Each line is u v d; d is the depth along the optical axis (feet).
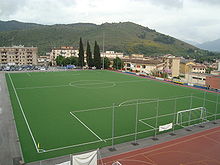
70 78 228.02
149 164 61.11
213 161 64.18
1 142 72.43
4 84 184.44
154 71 305.32
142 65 333.21
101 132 83.66
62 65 390.63
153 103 131.34
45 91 159.43
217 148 72.64
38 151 67.05
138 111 113.29
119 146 71.87
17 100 131.54
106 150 68.74
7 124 89.76
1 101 128.47
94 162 53.83
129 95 153.17
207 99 147.54
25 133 81.10
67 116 102.12
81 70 312.29
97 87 181.37
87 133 82.38
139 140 77.20
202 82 211.82
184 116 107.34
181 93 166.30
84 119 98.53
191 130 88.48
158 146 72.69
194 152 69.31
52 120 96.27
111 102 130.93
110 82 210.18
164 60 379.96
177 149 70.95
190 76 226.17
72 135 80.12
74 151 67.72
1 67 326.65
